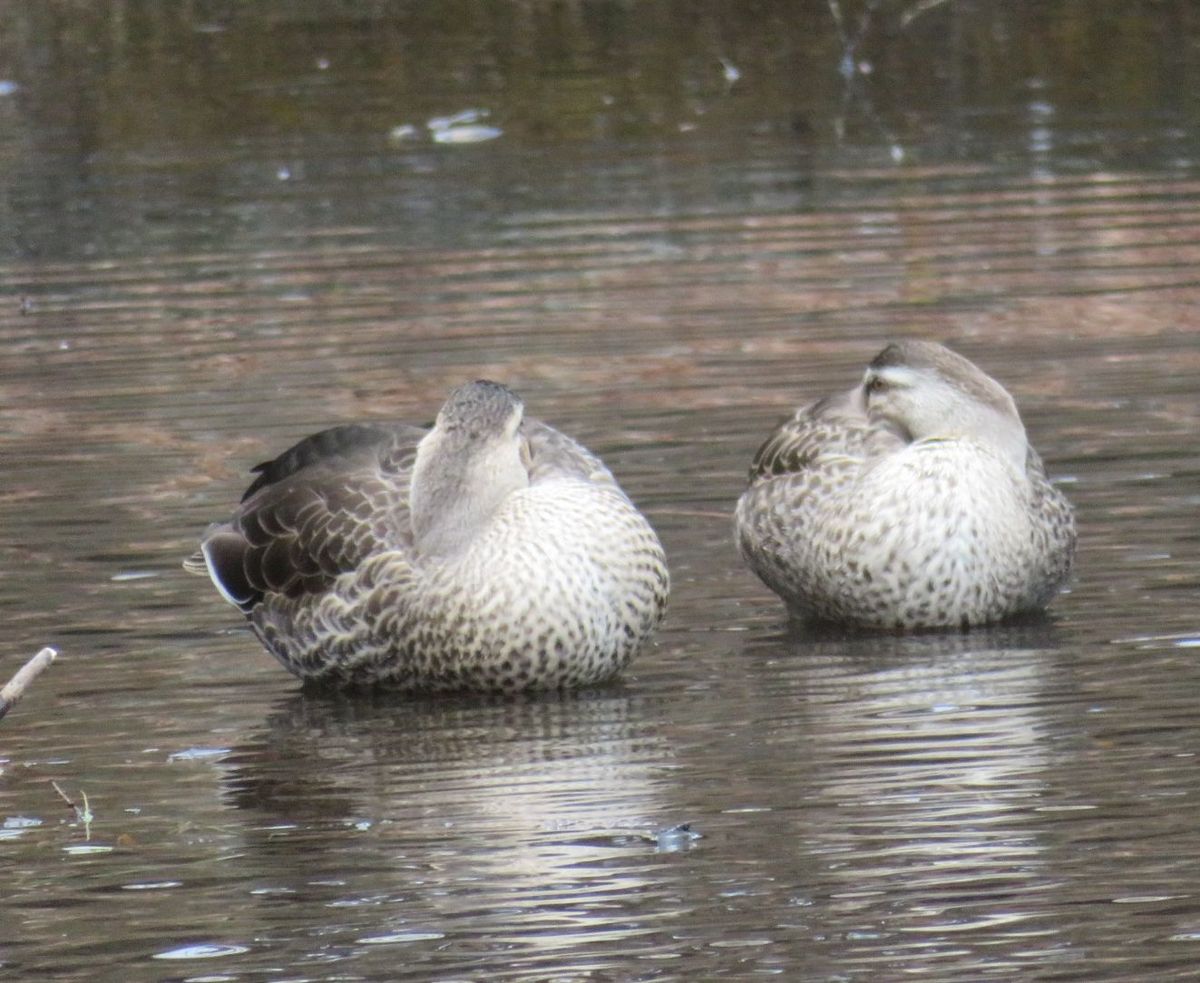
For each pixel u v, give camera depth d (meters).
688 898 8.56
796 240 22.30
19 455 16.16
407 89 30.03
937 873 8.69
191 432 16.58
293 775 10.36
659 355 18.33
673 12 33.75
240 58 31.72
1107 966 7.79
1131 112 27.70
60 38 32.94
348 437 12.61
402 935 8.36
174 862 9.27
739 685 11.45
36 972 8.20
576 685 11.58
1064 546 12.52
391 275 21.45
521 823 9.51
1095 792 9.50
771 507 12.88
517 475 11.63
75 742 10.95
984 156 25.83
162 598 13.14
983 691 11.06
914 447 12.39
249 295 20.92
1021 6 33.53
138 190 25.41
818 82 30.05
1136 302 19.53
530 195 24.62
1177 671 11.18
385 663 11.64
